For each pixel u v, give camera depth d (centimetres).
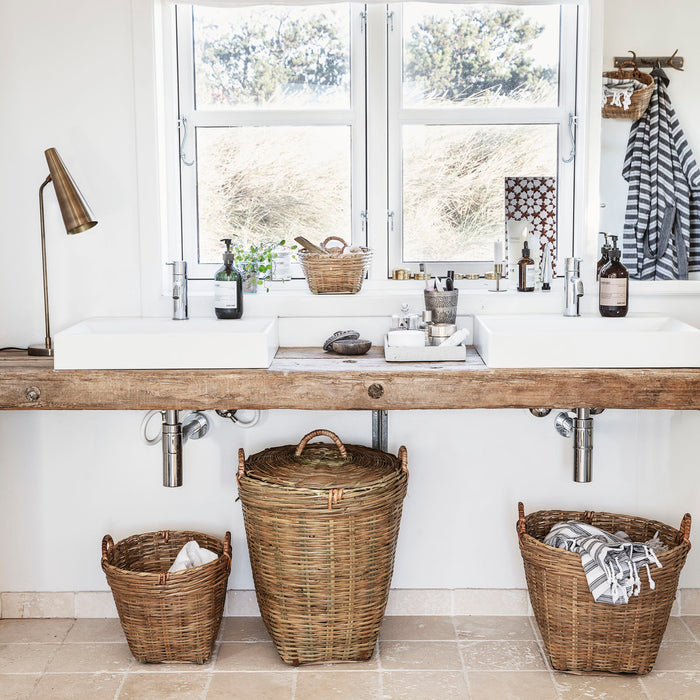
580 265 310
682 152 335
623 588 267
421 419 322
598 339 270
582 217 324
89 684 278
